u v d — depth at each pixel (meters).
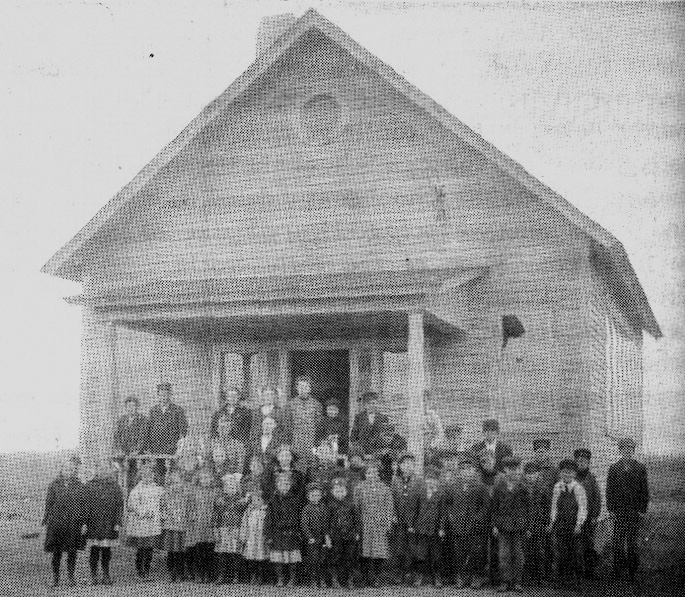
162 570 13.75
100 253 19.64
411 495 12.01
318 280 15.34
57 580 12.51
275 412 14.48
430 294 14.42
